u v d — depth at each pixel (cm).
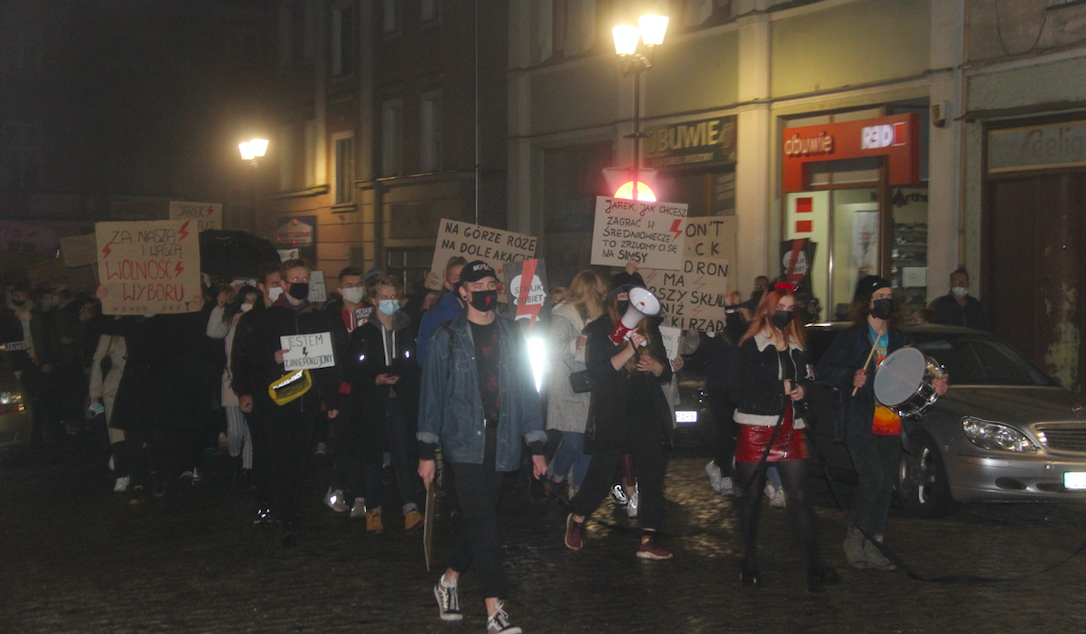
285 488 820
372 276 1016
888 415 729
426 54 3058
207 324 1120
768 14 1955
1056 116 1525
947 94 1659
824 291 1906
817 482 1102
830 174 1886
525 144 2575
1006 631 604
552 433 865
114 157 4609
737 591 688
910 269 1759
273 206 3944
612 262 1089
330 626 620
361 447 859
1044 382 995
